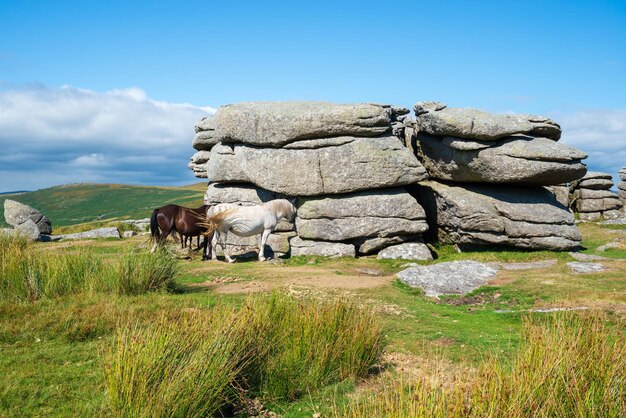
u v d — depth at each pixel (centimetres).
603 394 489
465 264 1714
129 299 1109
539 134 2181
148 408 524
